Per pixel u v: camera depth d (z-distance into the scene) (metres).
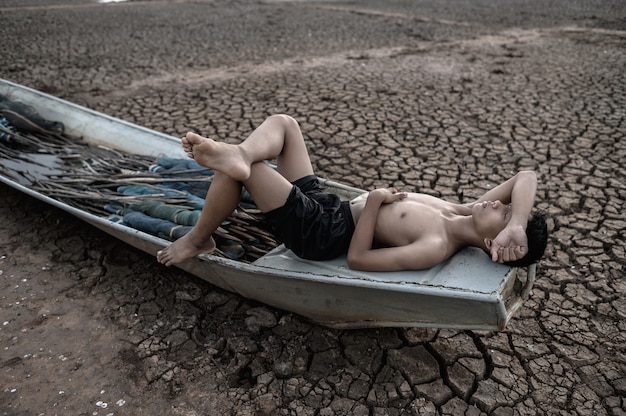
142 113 5.79
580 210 3.89
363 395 2.41
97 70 7.39
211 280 2.90
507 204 2.52
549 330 2.77
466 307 2.14
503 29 10.34
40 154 4.19
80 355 2.62
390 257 2.39
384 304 2.34
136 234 2.85
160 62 7.86
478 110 5.82
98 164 3.96
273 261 2.68
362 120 5.55
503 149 4.88
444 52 8.42
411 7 13.19
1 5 12.09
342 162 4.65
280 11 12.46
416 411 2.33
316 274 2.42
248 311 2.90
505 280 2.25
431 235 2.41
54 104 4.73
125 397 2.40
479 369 2.53
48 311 2.90
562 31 9.96
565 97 6.20
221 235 2.86
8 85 5.04
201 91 6.50
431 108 5.89
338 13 12.23
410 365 2.55
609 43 8.79
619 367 2.54
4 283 3.11
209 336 2.75
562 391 2.42
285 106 5.96
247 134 5.23
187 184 3.50
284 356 2.62
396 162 4.65
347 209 2.69
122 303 2.97
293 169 2.84
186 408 2.35
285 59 8.09
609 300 2.98
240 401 2.38
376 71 7.31
